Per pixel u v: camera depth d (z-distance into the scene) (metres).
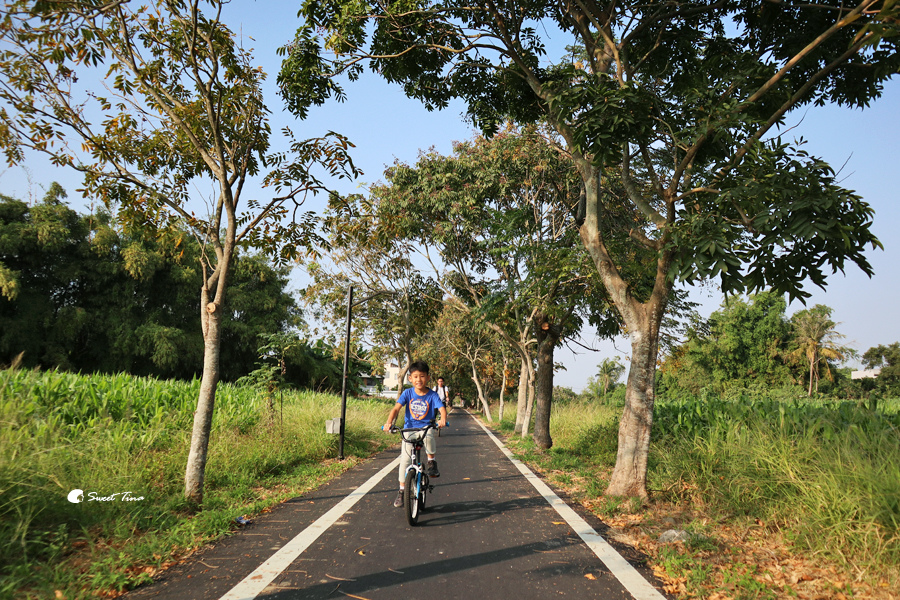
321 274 21.84
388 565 4.33
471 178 16.06
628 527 5.72
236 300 36.19
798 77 7.34
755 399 9.87
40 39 5.52
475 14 8.52
